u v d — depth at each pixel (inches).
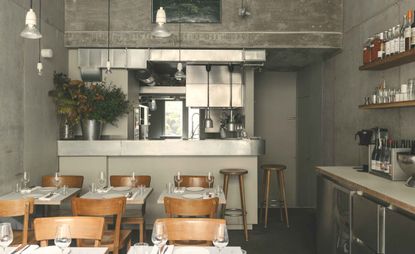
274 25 207.5
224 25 209.0
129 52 210.8
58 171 197.6
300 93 270.7
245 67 231.1
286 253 162.6
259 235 189.8
